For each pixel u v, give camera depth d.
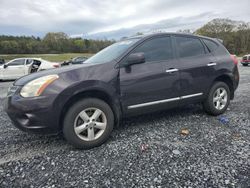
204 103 4.63
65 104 3.12
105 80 3.37
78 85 3.16
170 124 4.26
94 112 3.35
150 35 4.01
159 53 3.99
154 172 2.63
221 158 2.90
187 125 4.19
